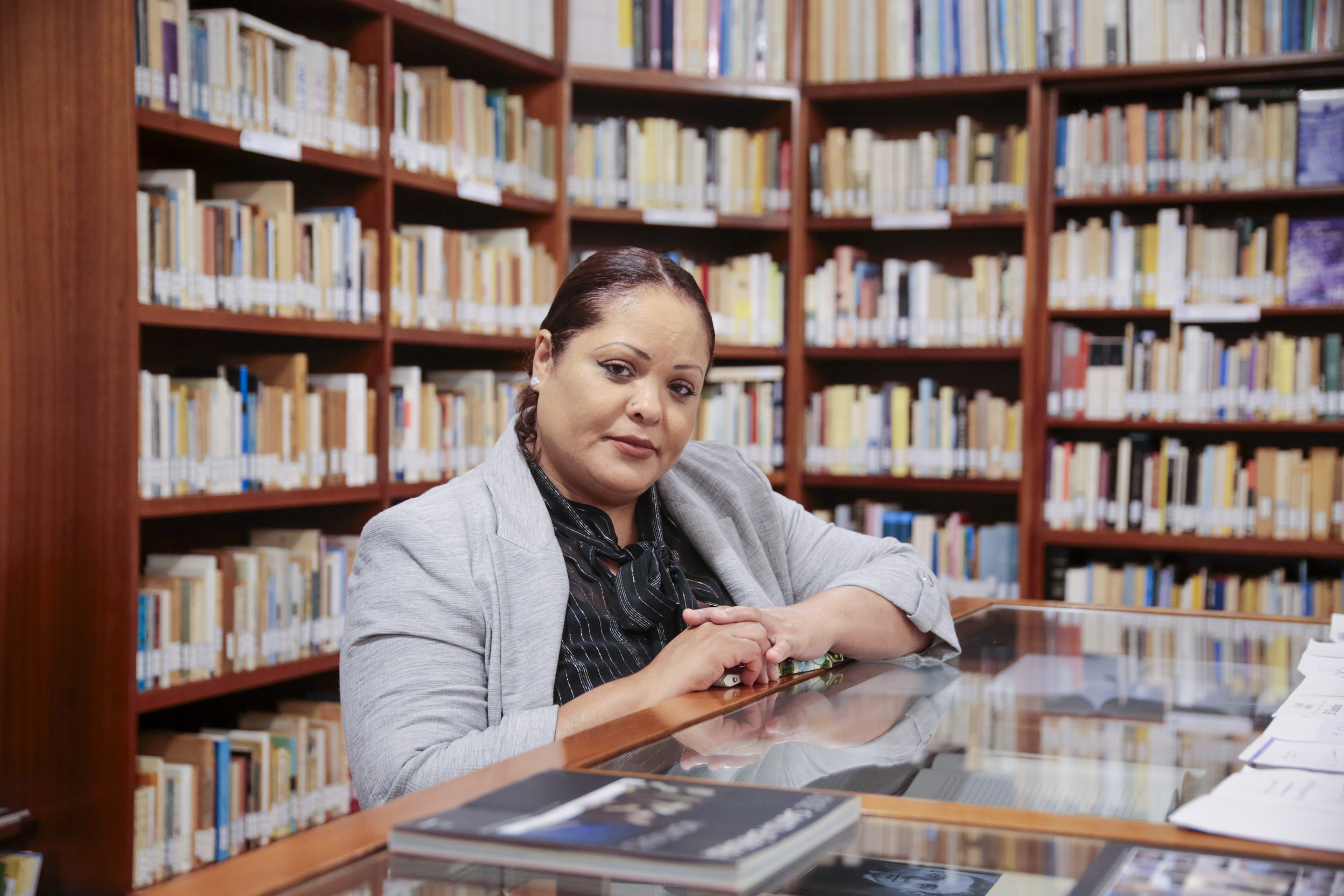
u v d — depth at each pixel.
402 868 0.60
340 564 3.12
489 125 3.56
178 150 2.91
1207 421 3.85
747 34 4.07
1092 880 0.59
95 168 2.51
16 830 2.55
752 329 4.13
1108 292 3.93
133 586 2.52
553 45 3.86
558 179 3.85
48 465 2.58
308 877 0.58
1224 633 1.48
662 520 1.61
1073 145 3.96
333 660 3.06
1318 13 3.69
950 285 4.02
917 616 1.36
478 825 0.62
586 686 1.32
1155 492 3.91
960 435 4.02
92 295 2.52
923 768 0.80
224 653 2.76
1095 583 4.02
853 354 4.10
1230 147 3.82
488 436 3.57
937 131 4.29
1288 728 0.94
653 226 4.30
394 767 1.11
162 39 2.58
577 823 0.62
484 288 3.54
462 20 3.49
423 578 1.27
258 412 2.86
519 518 1.35
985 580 4.02
